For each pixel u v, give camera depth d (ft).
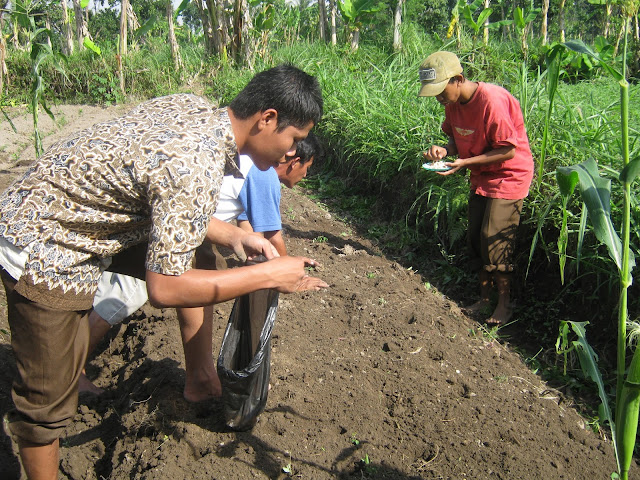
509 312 14.49
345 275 16.03
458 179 17.85
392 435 9.97
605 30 31.81
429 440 9.84
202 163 6.45
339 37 46.29
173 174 6.34
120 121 6.97
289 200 22.40
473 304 15.47
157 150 6.44
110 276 10.75
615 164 14.82
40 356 7.27
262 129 7.00
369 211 21.85
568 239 14.44
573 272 14.55
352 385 11.04
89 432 10.69
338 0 39.34
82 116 36.94
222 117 7.01
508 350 13.53
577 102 19.81
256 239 8.12
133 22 45.29
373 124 22.39
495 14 56.13
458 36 32.96
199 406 10.28
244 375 8.05
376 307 13.97
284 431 9.83
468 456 9.55
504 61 29.14
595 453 10.03
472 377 11.71
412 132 20.80
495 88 12.98
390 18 44.06
